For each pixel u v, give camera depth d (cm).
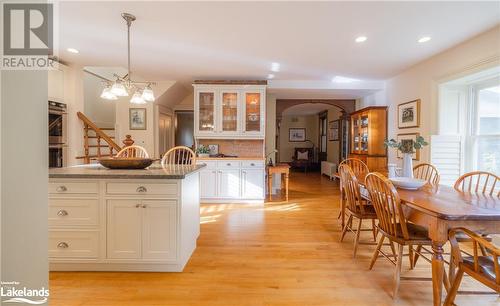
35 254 86
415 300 188
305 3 223
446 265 239
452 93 351
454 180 349
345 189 286
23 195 81
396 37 294
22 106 81
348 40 304
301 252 268
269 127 582
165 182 218
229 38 300
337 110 827
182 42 314
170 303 182
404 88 442
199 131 493
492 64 273
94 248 222
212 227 344
